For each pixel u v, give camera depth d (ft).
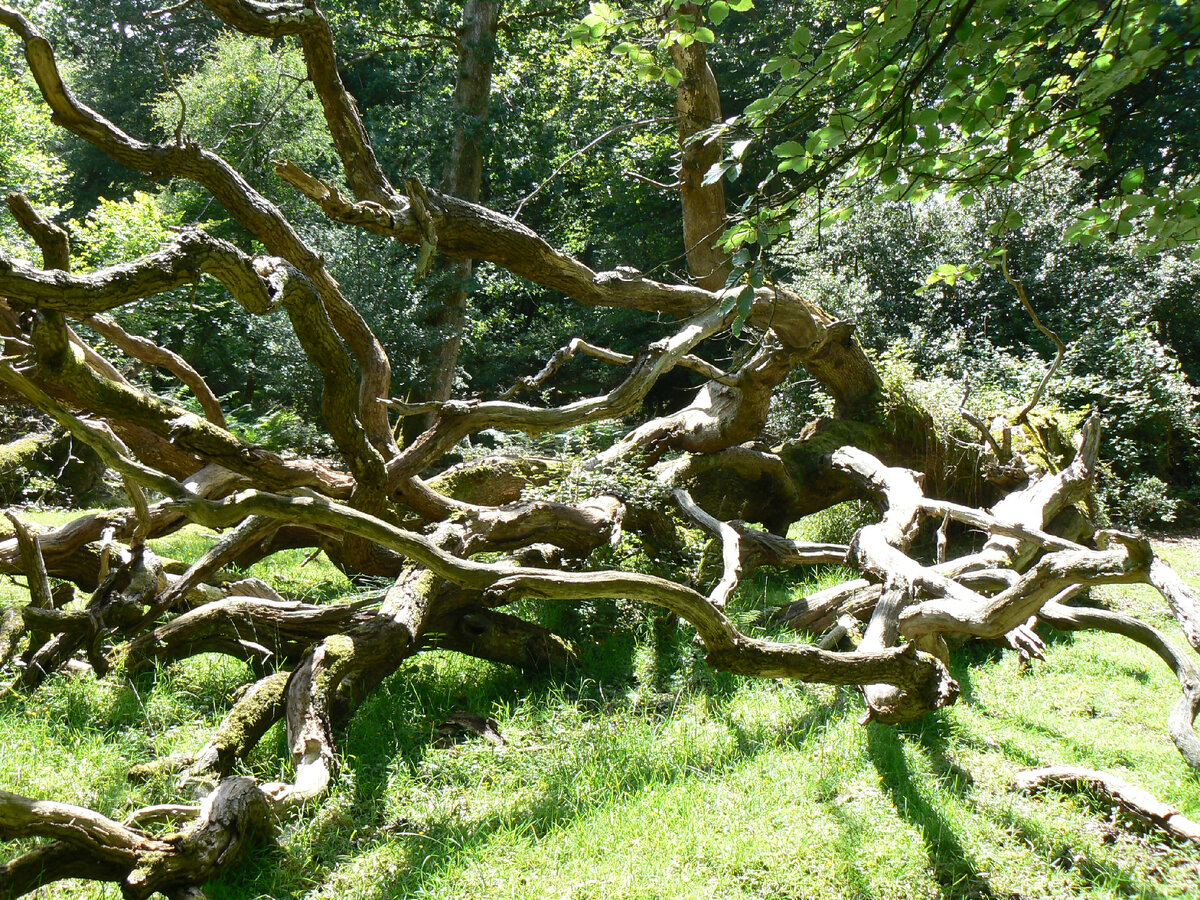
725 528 22.75
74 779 13.03
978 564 21.65
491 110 55.93
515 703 17.67
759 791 13.62
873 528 21.22
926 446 32.76
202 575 18.24
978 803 13.64
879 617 16.44
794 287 50.08
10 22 16.20
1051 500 27.07
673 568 24.39
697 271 31.94
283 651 17.46
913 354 45.83
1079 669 20.47
